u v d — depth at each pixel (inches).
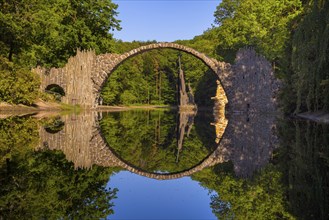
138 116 1836.9
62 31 1956.2
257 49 2162.9
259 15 2244.1
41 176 362.0
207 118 1722.4
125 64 3314.5
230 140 807.1
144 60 3818.9
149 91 3759.8
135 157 588.1
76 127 987.9
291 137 790.5
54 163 449.7
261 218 245.8
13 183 325.7
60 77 1923.0
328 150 567.5
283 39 1973.4
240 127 1134.4
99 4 2096.5
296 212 261.0
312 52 941.2
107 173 426.6
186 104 2979.8
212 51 3016.7
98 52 2127.2
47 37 1786.4
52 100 1836.9
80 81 1940.2
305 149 596.4
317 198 301.6
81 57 1942.7
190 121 1489.9
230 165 506.3
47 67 1985.7
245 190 339.3
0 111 1355.8
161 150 673.6
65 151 565.0
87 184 348.5
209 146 725.9
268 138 807.7
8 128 806.5
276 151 608.7
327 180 368.5
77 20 2042.3
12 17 1363.2
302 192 324.5
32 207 256.5
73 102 1931.6
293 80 1214.9
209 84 3149.6
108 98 2817.4
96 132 915.4
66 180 357.4
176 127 1174.3
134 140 810.2
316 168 434.3
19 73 1406.3
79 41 2111.2
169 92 3769.7
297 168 442.3
